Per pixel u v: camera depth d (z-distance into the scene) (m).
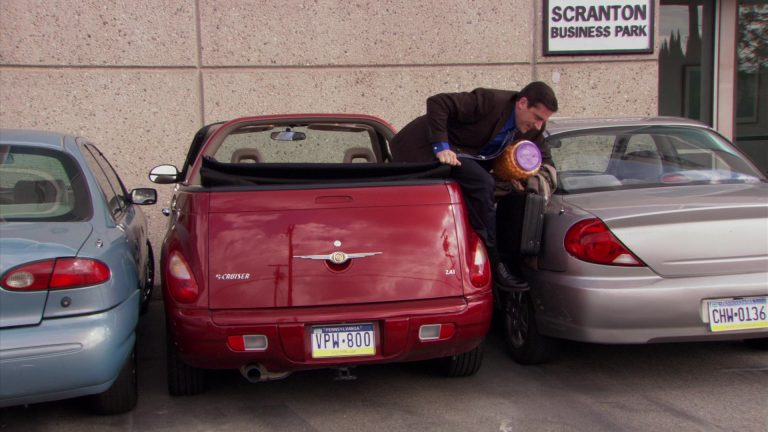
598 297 4.20
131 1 7.54
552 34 8.34
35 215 4.06
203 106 7.79
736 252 4.23
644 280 4.22
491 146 4.82
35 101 7.43
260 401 4.48
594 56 8.49
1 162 4.24
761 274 4.24
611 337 4.24
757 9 10.22
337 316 3.90
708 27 10.23
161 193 7.71
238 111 7.86
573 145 5.21
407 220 4.11
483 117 4.69
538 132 4.79
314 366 3.94
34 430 4.07
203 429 4.07
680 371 4.86
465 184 4.63
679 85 10.30
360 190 4.14
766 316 4.24
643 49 8.52
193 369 4.41
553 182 4.76
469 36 8.23
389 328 3.94
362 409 4.33
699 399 4.36
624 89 8.58
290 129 5.73
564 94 8.50
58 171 4.30
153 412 4.32
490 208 4.60
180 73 7.70
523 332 4.97
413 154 4.86
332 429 4.04
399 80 8.15
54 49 7.42
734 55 10.27
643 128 5.36
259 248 3.96
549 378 4.78
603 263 4.25
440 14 8.16
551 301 4.51
